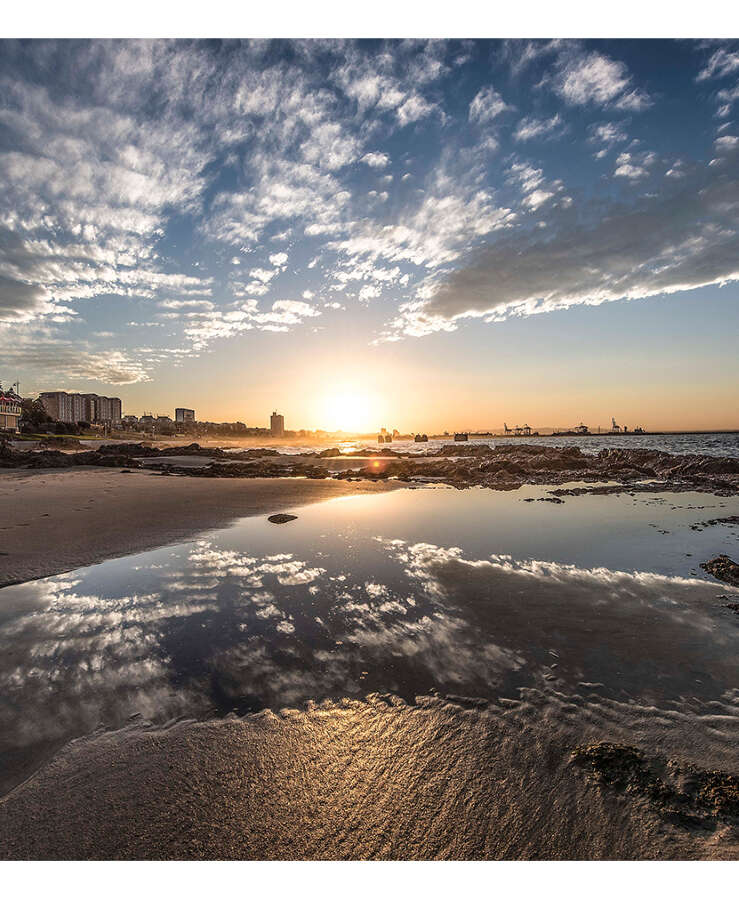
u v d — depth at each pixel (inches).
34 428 4131.4
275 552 310.5
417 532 378.0
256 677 150.6
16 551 302.4
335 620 197.0
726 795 96.0
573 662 158.9
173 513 456.4
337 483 789.9
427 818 93.4
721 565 263.4
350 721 126.0
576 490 685.3
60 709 132.8
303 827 92.0
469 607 211.8
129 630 186.9
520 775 103.9
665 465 967.6
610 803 95.5
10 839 89.8
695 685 143.1
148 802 98.0
